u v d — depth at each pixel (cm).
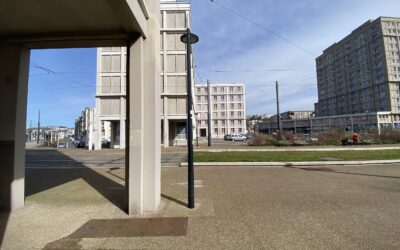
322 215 593
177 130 3947
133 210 614
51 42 698
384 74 8338
